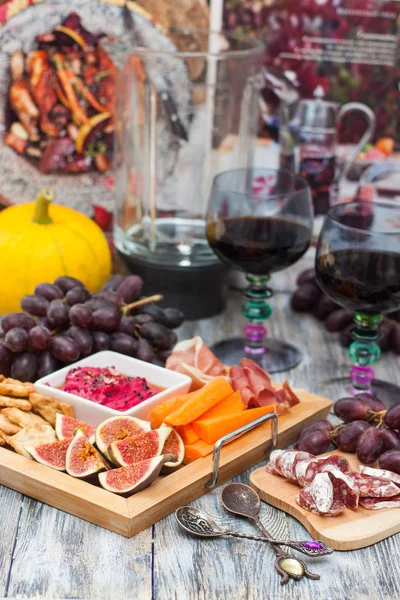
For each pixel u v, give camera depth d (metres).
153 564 1.07
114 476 1.16
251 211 1.52
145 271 1.75
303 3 1.77
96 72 1.84
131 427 1.24
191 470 1.21
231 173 1.63
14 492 1.22
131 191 1.78
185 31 1.82
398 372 1.66
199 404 1.25
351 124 1.84
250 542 1.12
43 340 1.38
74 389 1.34
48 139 1.87
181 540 1.12
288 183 1.64
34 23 1.79
